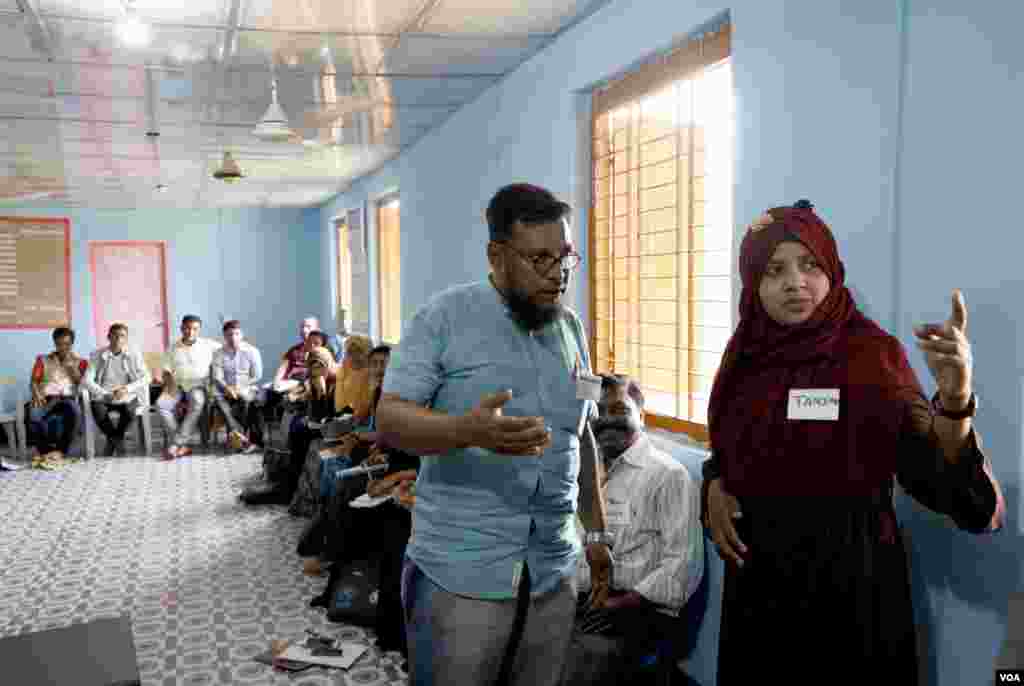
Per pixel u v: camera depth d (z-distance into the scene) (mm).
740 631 1745
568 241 1536
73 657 1966
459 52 4070
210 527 5258
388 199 7938
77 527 5281
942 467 1493
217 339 11680
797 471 1635
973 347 1765
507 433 1315
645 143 3266
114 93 4770
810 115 2242
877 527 1616
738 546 1755
